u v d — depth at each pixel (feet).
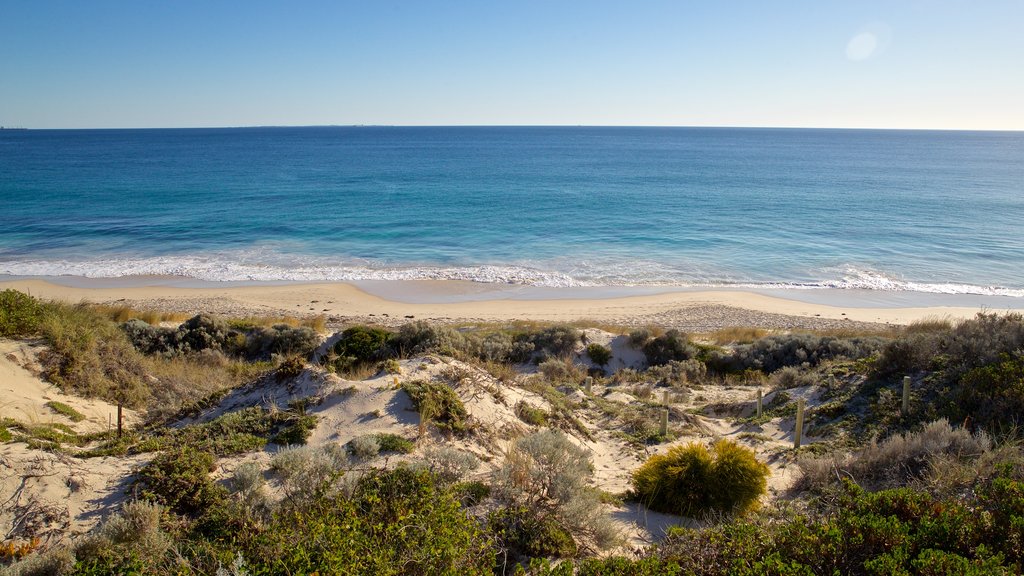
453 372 32.99
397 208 183.42
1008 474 20.26
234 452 24.06
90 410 32.81
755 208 189.47
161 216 163.02
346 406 28.19
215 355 53.98
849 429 35.04
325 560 14.24
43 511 18.34
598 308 92.48
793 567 14.85
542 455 23.00
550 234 147.23
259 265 116.06
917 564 14.61
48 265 112.16
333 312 88.07
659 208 188.24
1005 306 94.68
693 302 95.91
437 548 14.93
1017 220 168.45
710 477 23.97
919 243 138.51
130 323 59.77
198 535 17.67
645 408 40.68
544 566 14.90
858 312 91.56
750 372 57.98
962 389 33.17
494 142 645.51
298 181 254.06
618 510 24.07
